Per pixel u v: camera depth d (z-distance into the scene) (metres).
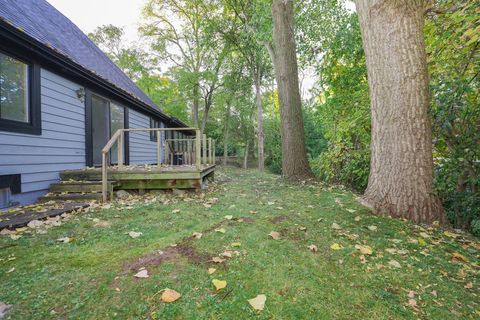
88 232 2.55
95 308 1.34
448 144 3.58
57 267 1.78
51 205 3.66
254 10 10.24
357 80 6.95
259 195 4.46
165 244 2.17
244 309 1.34
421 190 2.87
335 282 1.62
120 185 4.73
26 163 4.08
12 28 3.44
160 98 20.12
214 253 1.97
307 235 2.39
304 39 8.77
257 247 2.10
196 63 19.89
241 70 17.78
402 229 2.55
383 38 3.02
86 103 5.73
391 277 1.70
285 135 6.65
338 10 7.92
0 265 1.82
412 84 2.89
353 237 2.33
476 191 3.45
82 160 5.58
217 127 23.30
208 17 16.31
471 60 3.49
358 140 5.94
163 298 1.40
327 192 4.59
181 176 4.78
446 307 1.42
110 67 9.13
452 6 3.54
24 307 1.34
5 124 3.73
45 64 4.49
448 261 1.95
